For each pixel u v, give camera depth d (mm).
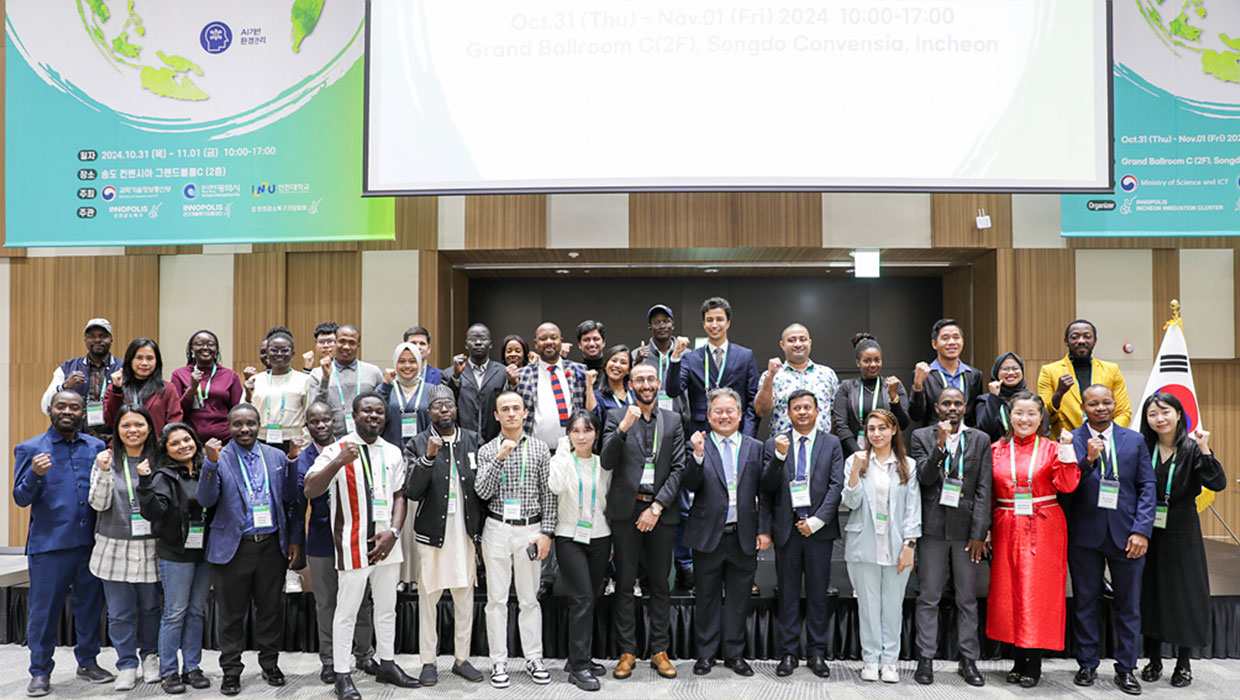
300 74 6352
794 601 4477
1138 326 6996
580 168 6066
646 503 4402
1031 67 5949
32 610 4211
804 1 5984
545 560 5258
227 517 4113
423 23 6160
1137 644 4219
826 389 5047
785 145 5973
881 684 4305
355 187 6320
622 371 4898
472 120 6129
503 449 4191
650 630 4562
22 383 7418
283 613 4914
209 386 5070
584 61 6074
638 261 7691
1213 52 6219
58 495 4238
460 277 8227
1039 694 4160
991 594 4355
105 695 4195
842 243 7023
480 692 4199
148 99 6371
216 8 6383
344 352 5082
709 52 6012
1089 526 4250
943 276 8336
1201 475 4168
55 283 7434
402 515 4266
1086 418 4375
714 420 4477
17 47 6418
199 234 6367
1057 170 5934
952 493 4293
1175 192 6273
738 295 8523
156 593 4320
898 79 5961
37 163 6402
